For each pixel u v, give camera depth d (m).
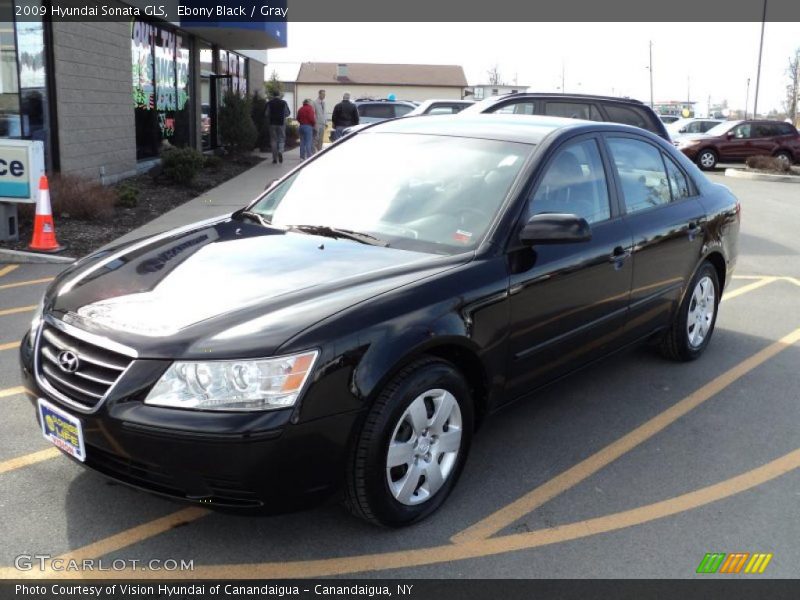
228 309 3.08
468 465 4.00
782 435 4.48
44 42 11.35
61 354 3.12
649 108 9.67
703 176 5.69
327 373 2.91
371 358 3.02
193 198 13.20
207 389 2.80
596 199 4.39
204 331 2.93
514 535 3.35
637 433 4.45
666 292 5.00
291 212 4.29
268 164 20.80
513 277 3.67
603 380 5.28
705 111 63.53
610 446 4.27
